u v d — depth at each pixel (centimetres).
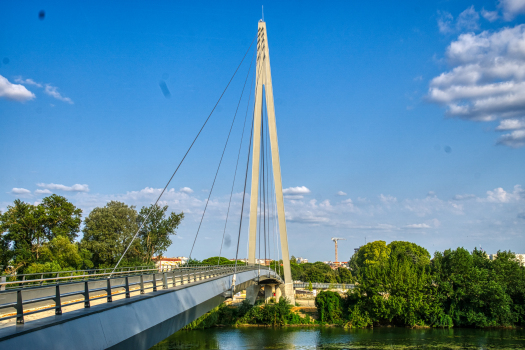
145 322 1538
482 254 7312
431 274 6988
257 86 6900
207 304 2653
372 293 6625
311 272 12975
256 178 6850
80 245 7012
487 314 6431
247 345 5038
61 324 1077
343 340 5378
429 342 5231
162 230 8006
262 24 7106
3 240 5653
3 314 1513
